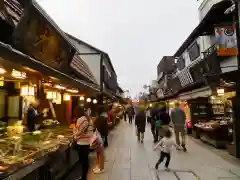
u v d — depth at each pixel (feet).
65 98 35.50
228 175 22.25
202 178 21.43
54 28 20.83
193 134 48.42
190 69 58.13
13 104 27.61
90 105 52.49
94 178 21.71
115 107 90.02
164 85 114.52
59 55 26.14
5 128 23.06
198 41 58.70
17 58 12.20
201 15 59.62
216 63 43.01
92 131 20.74
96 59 80.02
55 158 19.19
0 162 12.95
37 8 16.62
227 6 33.65
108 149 36.35
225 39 30.45
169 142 24.72
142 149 36.29
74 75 36.37
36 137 18.13
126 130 66.33
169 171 23.79
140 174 22.88
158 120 41.50
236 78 29.58
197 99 49.73
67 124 39.65
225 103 43.37
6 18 16.61
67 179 21.24
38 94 26.73
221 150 34.60
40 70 15.16
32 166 13.82
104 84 84.89
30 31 17.56
